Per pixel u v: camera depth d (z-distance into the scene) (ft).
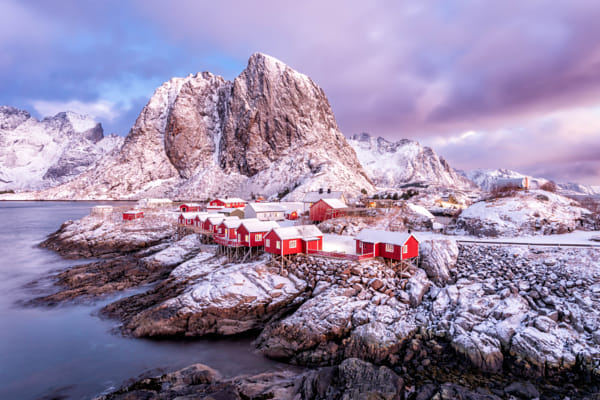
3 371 76.84
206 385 67.87
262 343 86.02
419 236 142.31
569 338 71.20
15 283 142.41
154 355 83.66
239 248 137.08
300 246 118.01
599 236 118.01
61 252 203.92
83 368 77.92
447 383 63.93
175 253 163.53
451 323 81.87
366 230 119.65
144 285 137.59
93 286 133.80
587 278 87.35
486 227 135.23
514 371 67.87
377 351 73.87
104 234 218.38
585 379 63.41
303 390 63.16
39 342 90.38
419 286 98.37
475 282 98.12
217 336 93.86
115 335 94.27
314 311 87.56
